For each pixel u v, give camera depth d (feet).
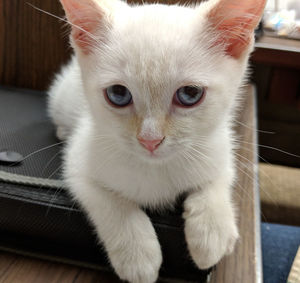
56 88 0.85
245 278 0.51
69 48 1.01
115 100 0.50
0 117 0.86
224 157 0.60
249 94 0.96
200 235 0.50
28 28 1.00
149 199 0.57
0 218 0.57
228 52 0.53
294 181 1.05
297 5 1.16
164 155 0.51
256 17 0.50
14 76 1.06
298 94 1.22
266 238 0.79
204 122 0.52
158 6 0.56
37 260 0.56
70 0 0.51
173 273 0.54
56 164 0.68
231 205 0.58
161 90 0.47
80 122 0.68
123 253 0.51
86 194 0.56
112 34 0.51
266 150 1.31
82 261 0.56
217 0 0.50
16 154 0.69
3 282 0.52
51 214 0.55
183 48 0.47
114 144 0.56
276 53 0.95
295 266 0.64
